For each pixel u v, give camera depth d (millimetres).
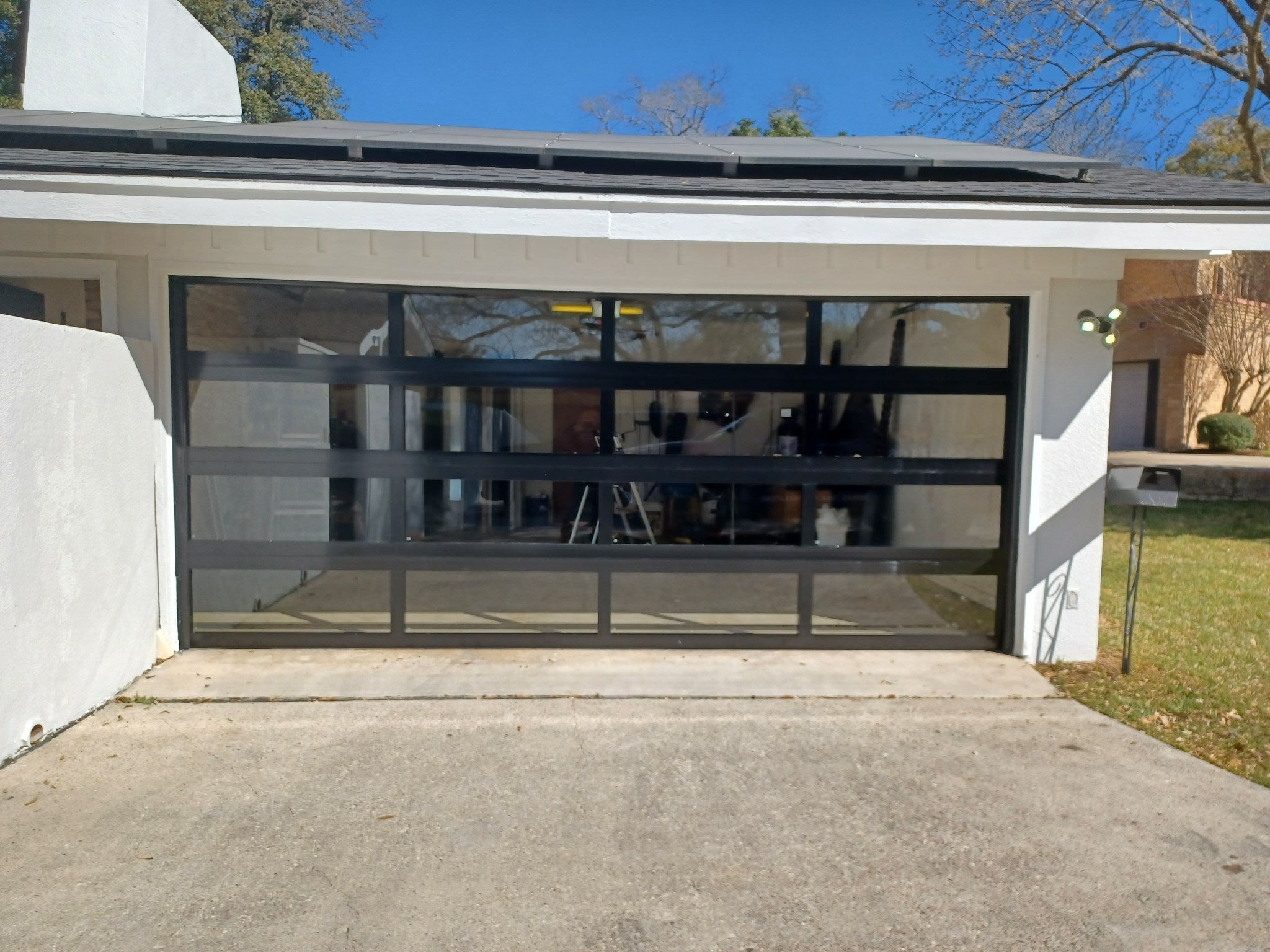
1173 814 3225
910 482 5113
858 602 5176
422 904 2627
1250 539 9672
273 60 21031
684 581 5168
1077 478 4996
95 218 3965
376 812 3188
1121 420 19562
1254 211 4102
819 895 2703
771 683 4605
